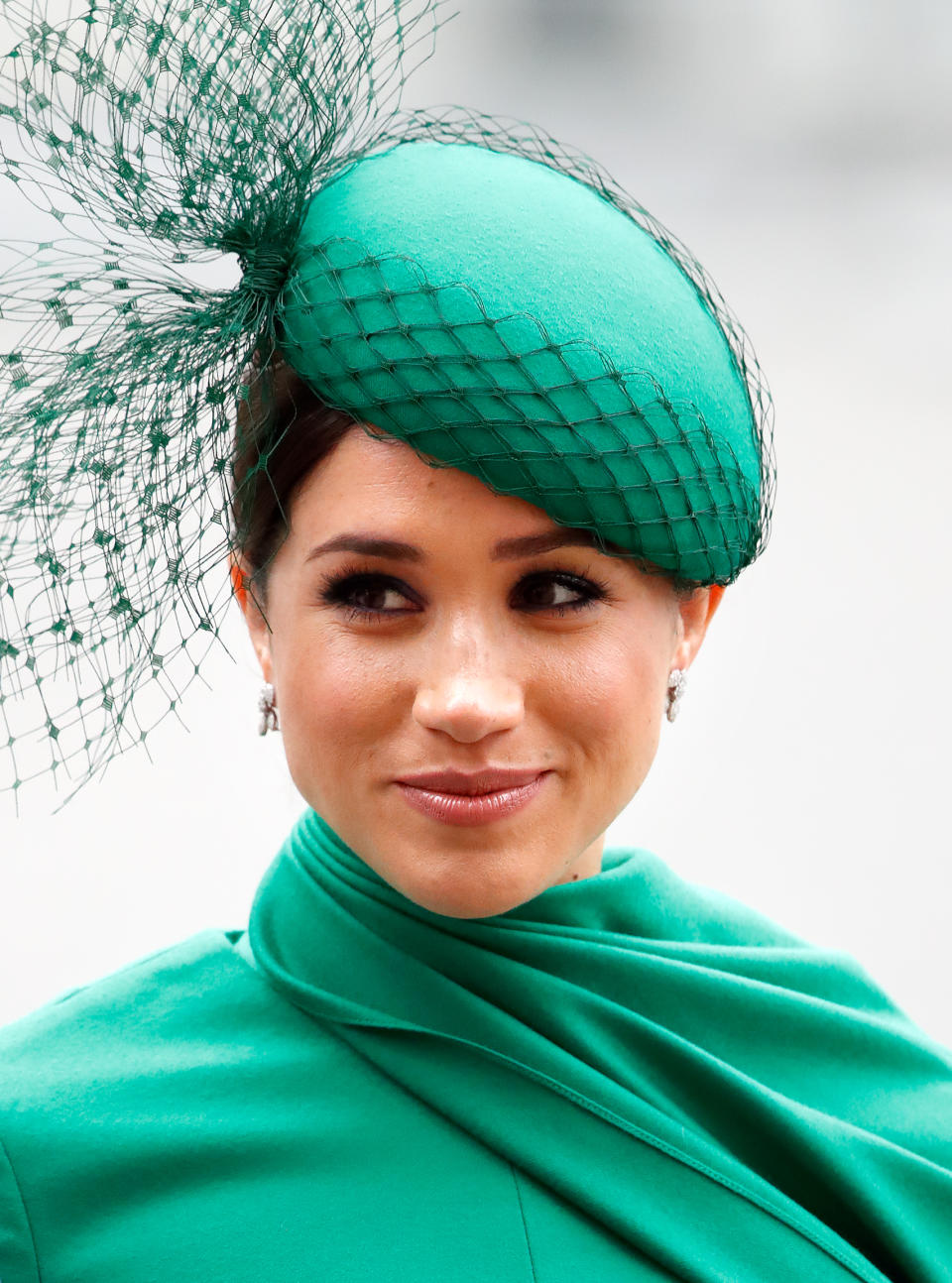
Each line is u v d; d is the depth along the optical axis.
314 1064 4.53
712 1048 4.94
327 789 4.27
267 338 4.20
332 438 4.07
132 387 4.32
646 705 4.32
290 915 4.79
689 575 4.32
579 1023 4.63
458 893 4.18
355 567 4.09
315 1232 4.26
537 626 4.14
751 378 4.91
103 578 4.38
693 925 5.37
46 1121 4.37
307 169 4.24
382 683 4.11
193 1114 4.42
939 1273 4.70
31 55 4.47
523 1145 4.35
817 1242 4.49
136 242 4.56
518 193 4.14
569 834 4.28
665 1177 4.42
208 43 4.39
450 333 3.90
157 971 4.82
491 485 3.92
